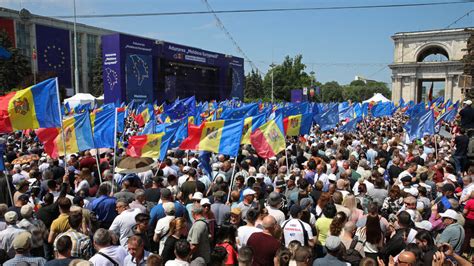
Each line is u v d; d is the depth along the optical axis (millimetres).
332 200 7383
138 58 42844
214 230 7082
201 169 11227
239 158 13602
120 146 15734
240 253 5133
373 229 6098
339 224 5930
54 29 77188
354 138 20234
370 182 9766
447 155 14906
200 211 6617
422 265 5359
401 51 90812
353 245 5953
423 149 16172
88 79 95688
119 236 6605
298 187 8938
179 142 13469
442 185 8938
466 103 13734
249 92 97250
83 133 11016
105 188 7719
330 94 123875
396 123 32812
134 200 7863
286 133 13922
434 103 31156
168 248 5953
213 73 57125
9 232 6293
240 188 9156
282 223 6969
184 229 6133
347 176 9617
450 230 6652
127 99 41906
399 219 6223
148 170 10414
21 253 5324
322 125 19141
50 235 6492
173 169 11328
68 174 9781
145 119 21766
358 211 7305
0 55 19281
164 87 47312
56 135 11023
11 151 13453
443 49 87312
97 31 96812
